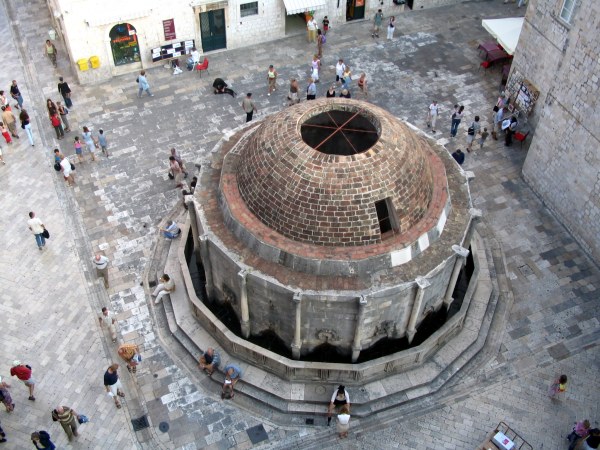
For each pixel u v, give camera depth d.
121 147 38.59
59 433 26.19
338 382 27.22
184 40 44.31
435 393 27.58
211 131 39.78
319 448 25.98
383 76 44.03
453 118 38.53
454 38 47.59
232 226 26.67
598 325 30.14
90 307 30.59
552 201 34.78
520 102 39.34
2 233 33.78
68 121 40.38
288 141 25.88
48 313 30.31
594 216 31.94
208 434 26.30
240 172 27.69
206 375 28.14
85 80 43.06
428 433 26.41
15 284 31.44
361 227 25.02
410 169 26.08
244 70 44.44
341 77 42.06
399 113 41.09
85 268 32.22
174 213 34.78
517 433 26.42
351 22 49.06
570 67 31.52
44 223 34.34
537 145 34.91
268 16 45.75
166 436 26.20
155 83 43.31
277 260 25.50
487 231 34.09
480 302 30.38
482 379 28.11
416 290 25.38
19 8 50.47
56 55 45.34
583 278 32.03
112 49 42.72
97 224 34.31
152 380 27.95
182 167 36.03
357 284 24.92
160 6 41.91
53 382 27.77
